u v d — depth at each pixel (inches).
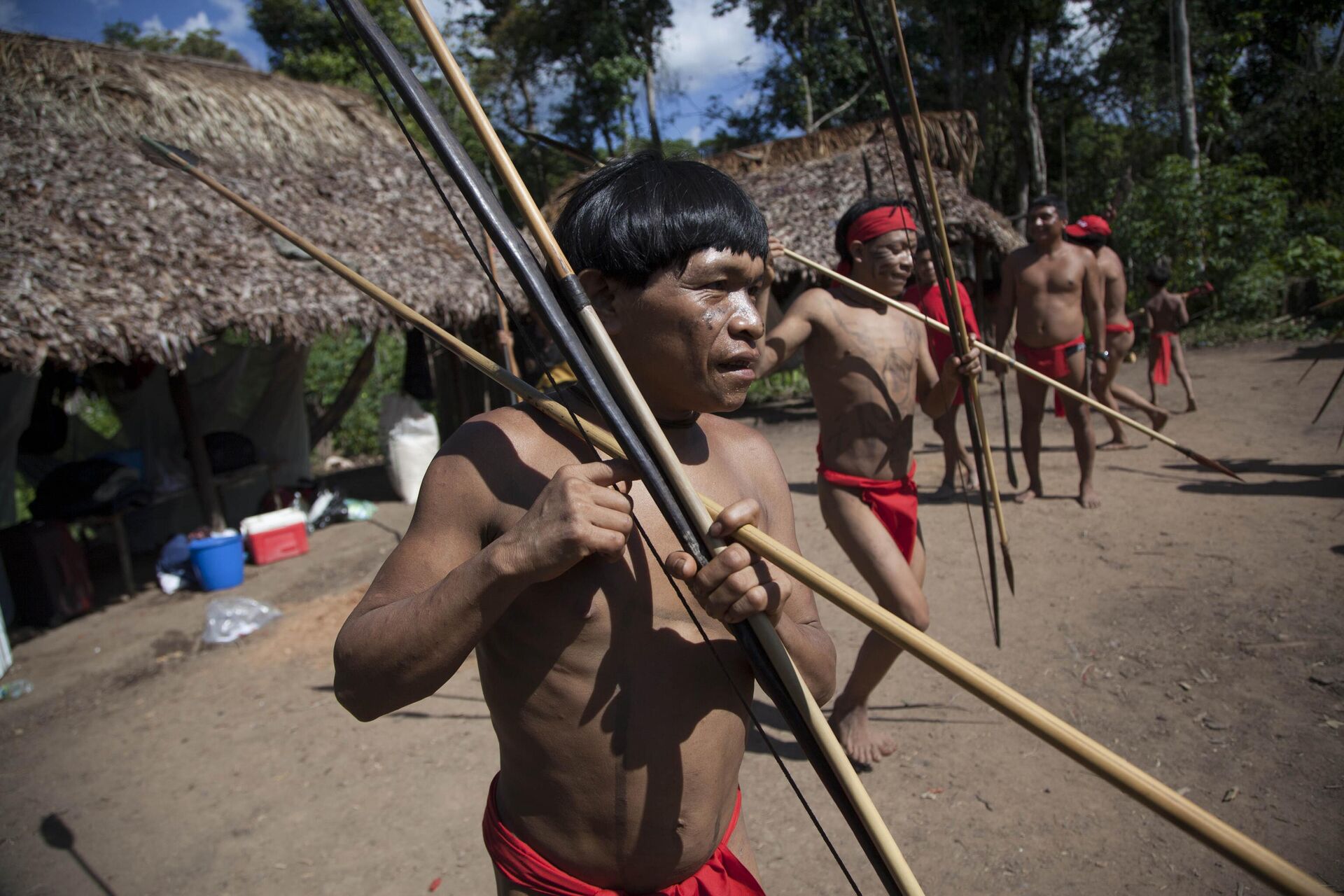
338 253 286.8
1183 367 320.8
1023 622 158.4
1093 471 237.1
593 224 45.5
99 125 276.2
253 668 188.2
